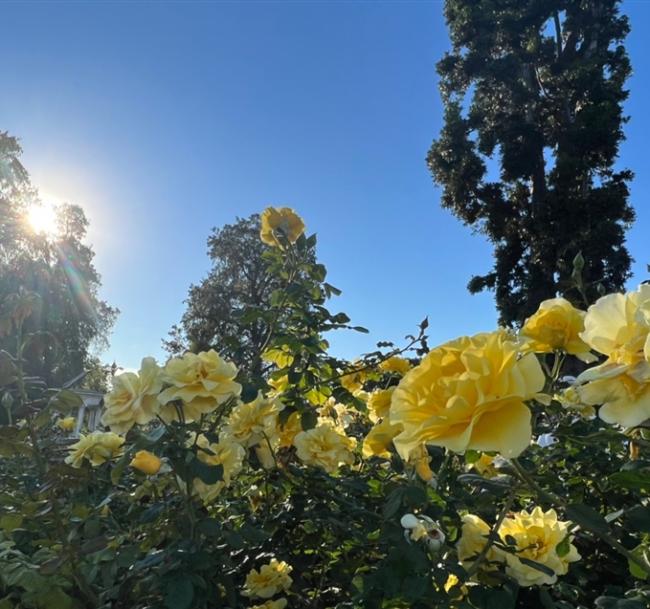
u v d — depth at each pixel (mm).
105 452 1961
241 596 2051
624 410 851
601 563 1936
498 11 20766
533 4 19891
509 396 816
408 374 912
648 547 1329
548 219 17266
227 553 2055
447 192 20547
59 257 23438
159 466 1776
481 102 21422
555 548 1398
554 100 19484
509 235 19297
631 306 912
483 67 20562
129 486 2295
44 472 1789
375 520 1894
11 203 22031
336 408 3393
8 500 1766
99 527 1788
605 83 18797
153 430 1716
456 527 1550
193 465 1562
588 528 1073
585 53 19969
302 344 2502
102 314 25859
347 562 1881
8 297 1805
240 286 30938
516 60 20109
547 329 1157
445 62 21422
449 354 899
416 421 881
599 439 1397
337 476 2326
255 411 2127
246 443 2098
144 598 1581
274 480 2223
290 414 2457
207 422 2291
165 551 1504
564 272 16828
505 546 1386
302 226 2885
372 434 1698
